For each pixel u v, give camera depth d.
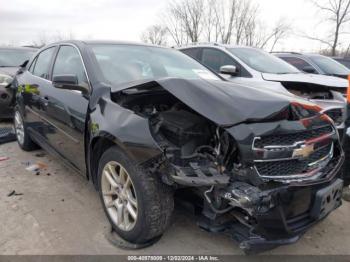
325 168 2.55
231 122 2.23
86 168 3.14
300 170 2.36
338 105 4.75
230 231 2.33
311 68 7.79
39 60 4.60
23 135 4.91
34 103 4.21
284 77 5.67
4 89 6.01
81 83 3.18
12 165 4.41
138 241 2.57
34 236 2.77
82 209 3.24
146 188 2.37
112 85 2.94
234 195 2.11
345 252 2.69
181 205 2.54
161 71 3.55
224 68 5.01
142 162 2.34
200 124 2.50
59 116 3.49
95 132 2.73
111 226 2.83
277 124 2.29
